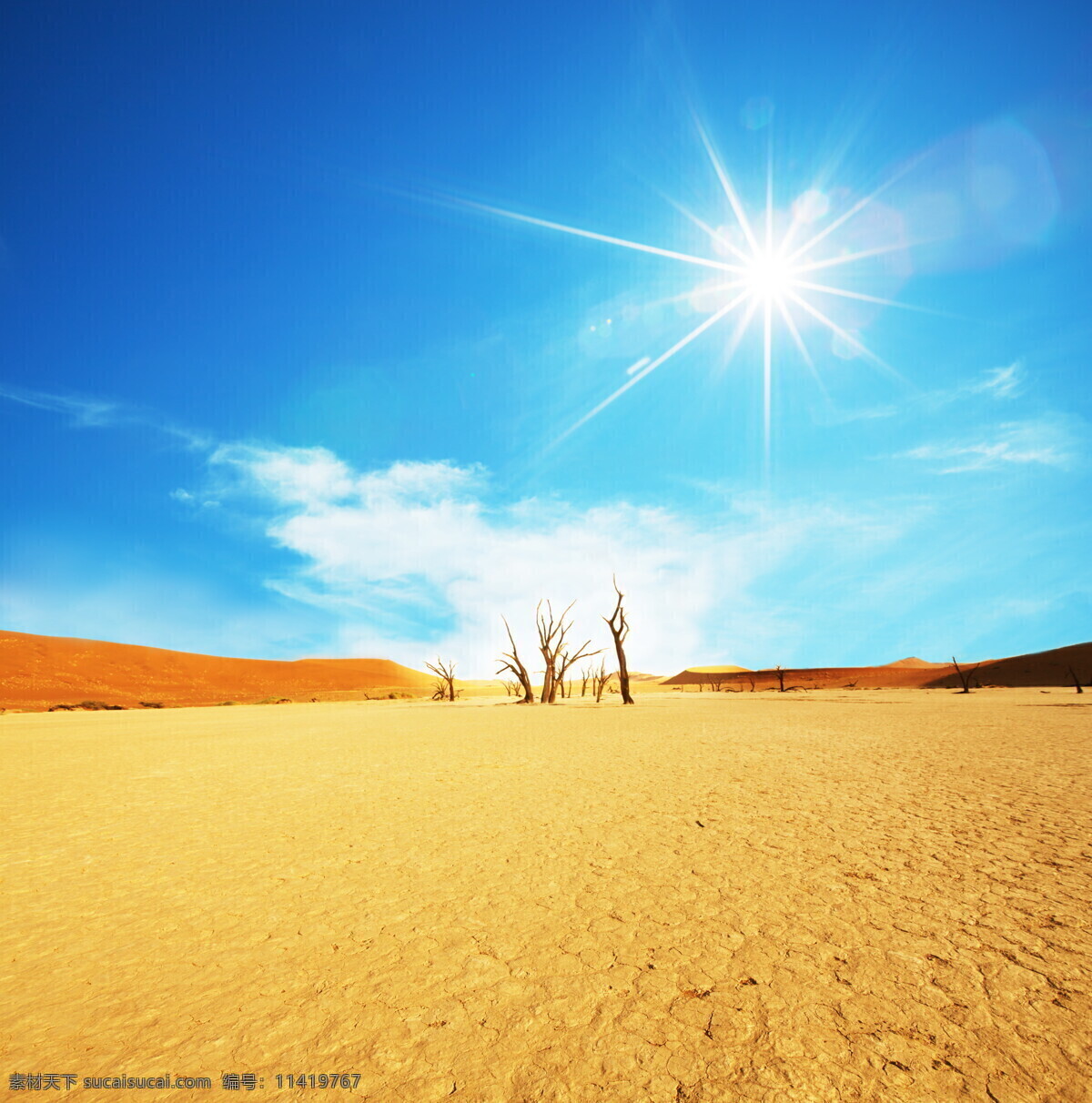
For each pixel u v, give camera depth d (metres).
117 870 5.66
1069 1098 2.27
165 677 83.62
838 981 3.21
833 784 8.89
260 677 93.06
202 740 19.69
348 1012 3.09
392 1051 2.75
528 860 5.54
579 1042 2.76
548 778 10.16
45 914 4.59
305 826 7.17
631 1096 2.39
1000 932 3.76
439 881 5.05
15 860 6.08
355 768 12.02
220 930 4.20
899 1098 2.31
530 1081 2.50
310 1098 2.44
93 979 3.53
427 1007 3.11
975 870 4.91
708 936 3.81
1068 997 3.01
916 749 12.98
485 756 13.43
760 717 24.77
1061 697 37.12
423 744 16.66
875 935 3.76
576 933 3.93
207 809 8.38
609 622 42.09
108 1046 2.86
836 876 4.83
